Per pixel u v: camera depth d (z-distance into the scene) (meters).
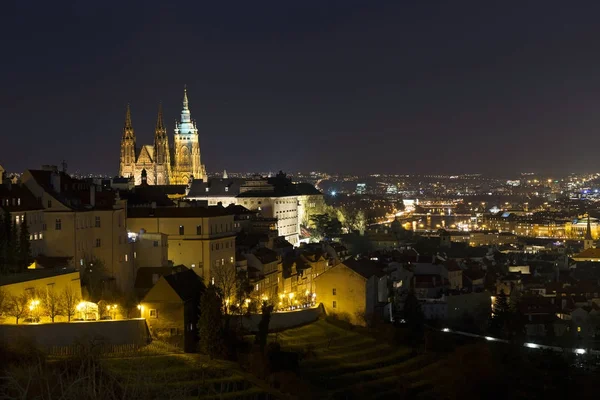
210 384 189.38
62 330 192.50
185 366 197.75
